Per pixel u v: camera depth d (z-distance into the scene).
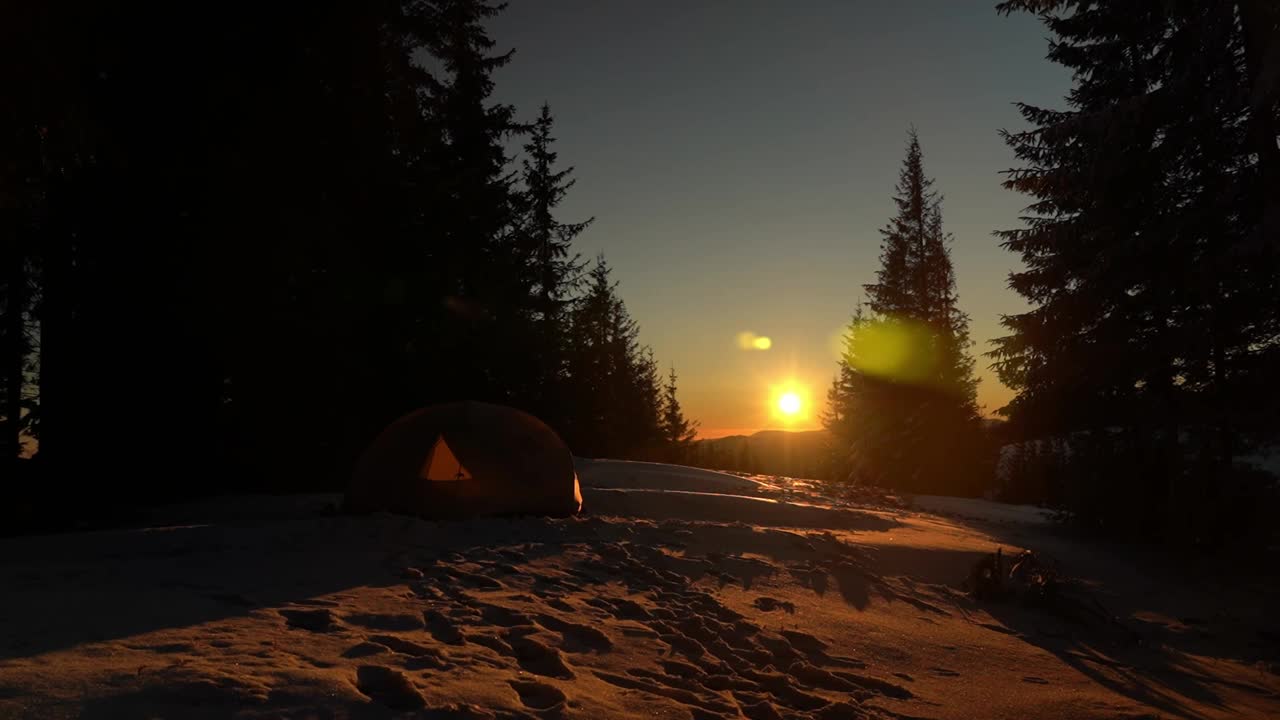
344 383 17.83
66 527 11.34
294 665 4.22
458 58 23.69
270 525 8.90
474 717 3.80
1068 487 15.44
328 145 16.52
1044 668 6.63
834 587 8.53
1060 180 16.34
